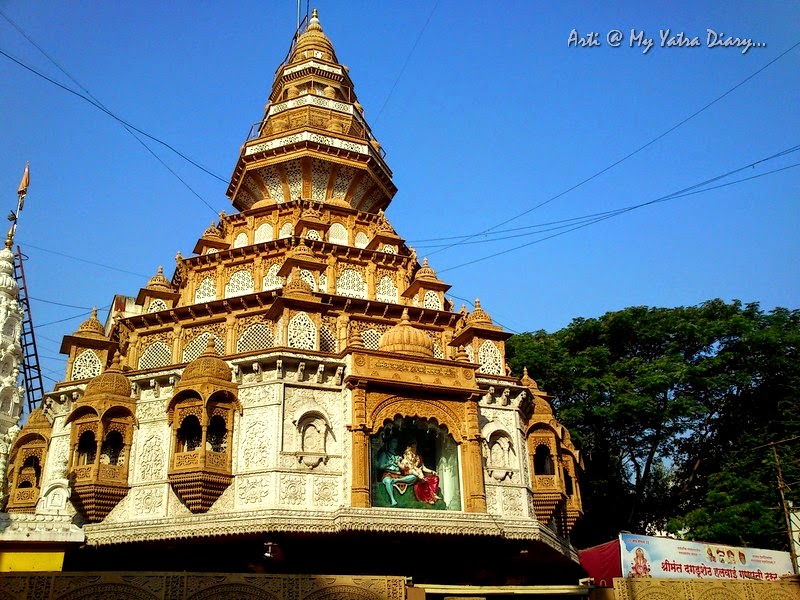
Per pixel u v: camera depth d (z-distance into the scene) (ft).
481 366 103.04
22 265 133.28
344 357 89.66
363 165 130.21
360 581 66.23
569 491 105.60
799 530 100.53
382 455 86.94
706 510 116.98
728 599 78.84
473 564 94.73
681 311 139.95
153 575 60.13
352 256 115.03
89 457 88.89
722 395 134.51
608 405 130.52
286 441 83.41
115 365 102.06
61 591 57.36
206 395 83.82
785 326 134.41
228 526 78.43
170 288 114.73
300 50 151.12
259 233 122.62
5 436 76.95
